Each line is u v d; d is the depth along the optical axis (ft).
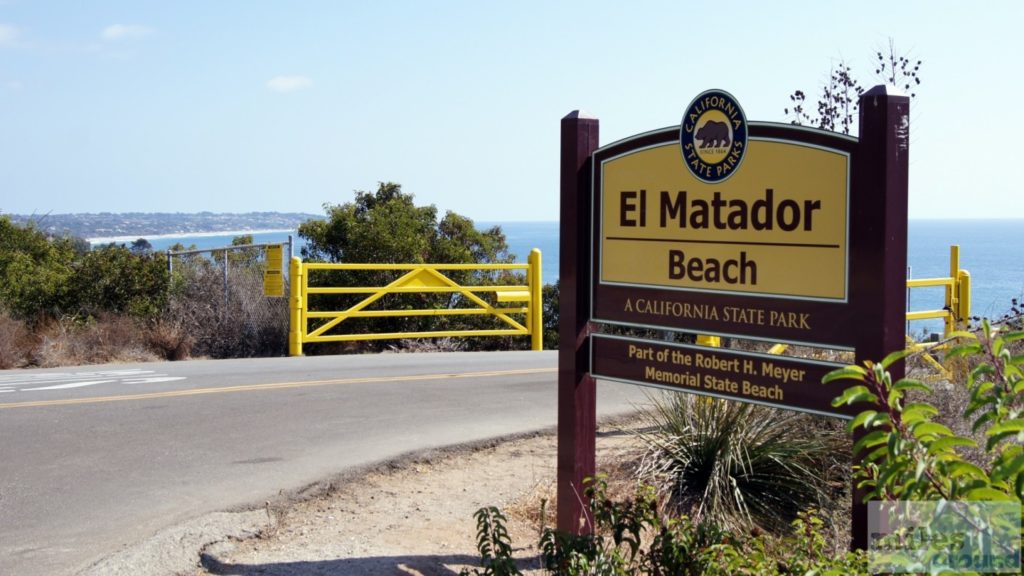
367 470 25.76
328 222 70.49
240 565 18.84
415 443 28.60
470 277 70.64
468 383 40.45
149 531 20.71
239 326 55.01
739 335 17.74
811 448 23.56
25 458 27.02
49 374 43.19
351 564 18.78
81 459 26.91
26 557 19.16
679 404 25.12
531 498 23.30
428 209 76.07
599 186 19.81
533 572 18.48
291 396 36.81
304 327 52.03
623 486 23.02
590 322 20.01
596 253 19.88
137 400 35.76
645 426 29.12
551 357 51.31
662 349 18.78
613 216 19.61
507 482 24.90
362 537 20.57
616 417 32.04
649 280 19.02
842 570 12.37
